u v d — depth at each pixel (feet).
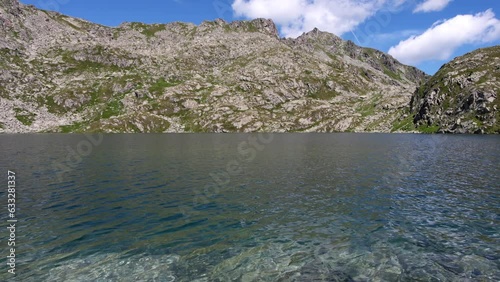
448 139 501.56
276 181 153.38
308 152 302.45
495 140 452.76
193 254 71.31
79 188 136.56
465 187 136.67
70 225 89.20
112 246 75.10
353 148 347.36
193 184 146.20
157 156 263.08
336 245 76.23
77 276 61.05
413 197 120.47
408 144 401.90
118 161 227.81
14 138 577.02
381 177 162.61
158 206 109.09
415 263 66.64
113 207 107.65
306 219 95.25
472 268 64.23
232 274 62.49
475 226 87.97
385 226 88.84
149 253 71.51
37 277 60.23
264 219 95.30
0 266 64.28
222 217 97.14
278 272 63.31
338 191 131.34
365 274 62.39
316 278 60.95
